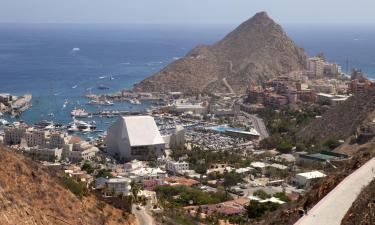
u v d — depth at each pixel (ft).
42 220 400.26
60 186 455.22
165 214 630.33
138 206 630.74
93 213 465.47
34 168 451.53
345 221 344.69
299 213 394.73
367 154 567.59
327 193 439.63
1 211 373.81
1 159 419.33
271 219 489.67
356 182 447.01
